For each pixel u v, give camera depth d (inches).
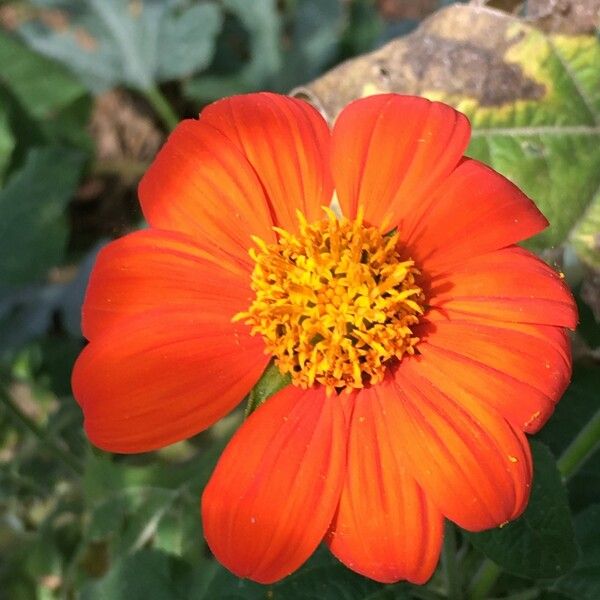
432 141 3.7
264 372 3.7
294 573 4.2
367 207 3.8
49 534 6.5
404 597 4.2
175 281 3.8
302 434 3.4
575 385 5.4
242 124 3.9
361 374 3.5
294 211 3.9
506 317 3.4
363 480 3.3
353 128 3.9
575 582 4.5
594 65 5.2
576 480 5.3
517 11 5.4
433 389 3.4
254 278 3.7
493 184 3.6
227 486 3.3
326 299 3.5
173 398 3.5
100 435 3.5
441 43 5.2
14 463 6.8
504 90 5.2
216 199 3.8
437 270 3.6
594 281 5.2
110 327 3.7
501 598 4.6
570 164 5.2
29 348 7.4
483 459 3.2
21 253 7.4
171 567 5.1
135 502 5.9
